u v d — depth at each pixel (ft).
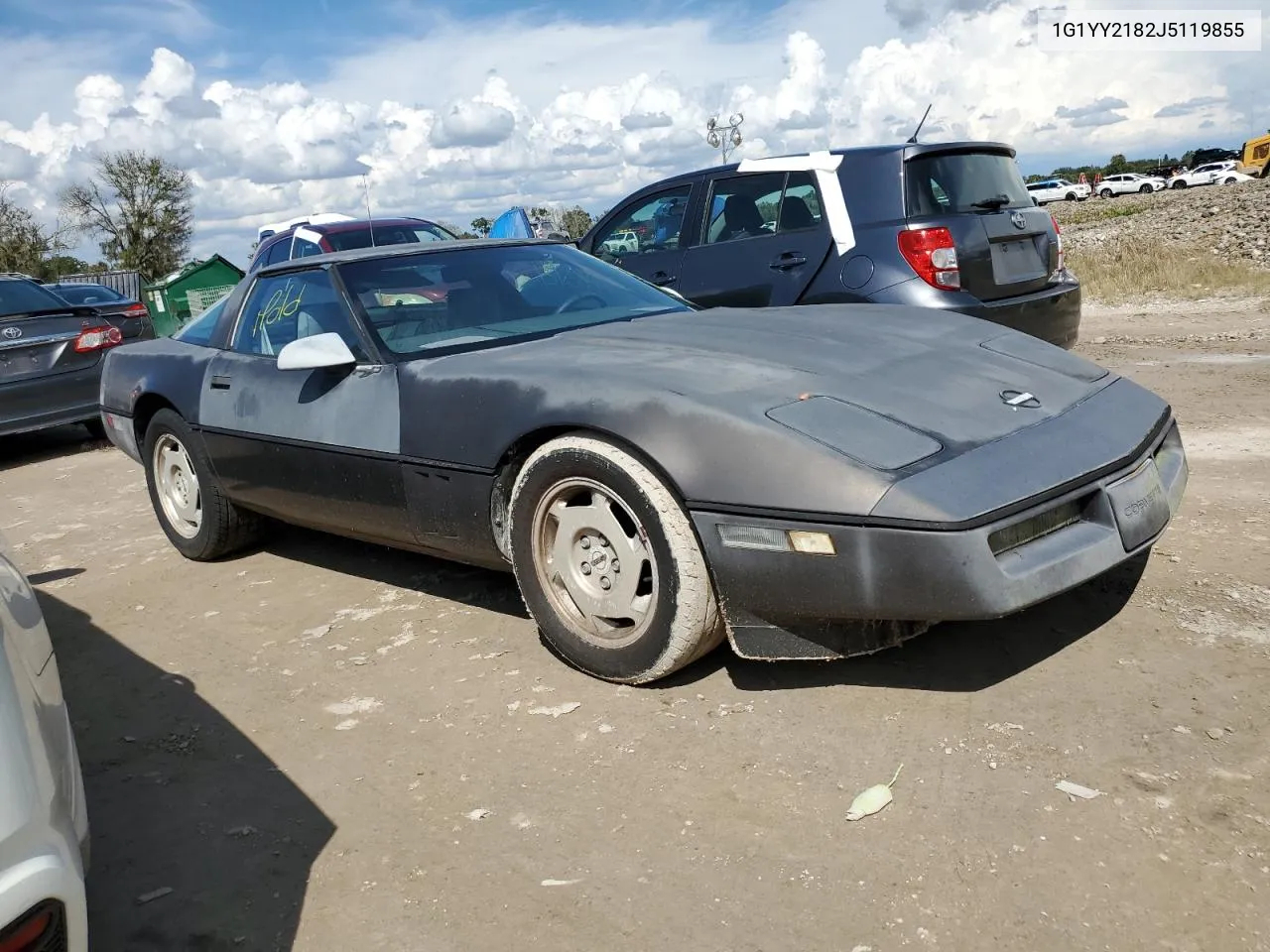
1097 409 9.87
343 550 16.02
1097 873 6.81
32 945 5.01
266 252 34.19
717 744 8.93
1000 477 8.43
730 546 8.84
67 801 5.76
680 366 10.14
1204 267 44.73
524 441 10.45
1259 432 17.75
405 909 7.34
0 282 30.04
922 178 18.63
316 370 12.87
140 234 168.55
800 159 19.84
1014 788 7.80
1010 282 18.89
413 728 9.94
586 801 8.34
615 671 10.00
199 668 12.09
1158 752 8.06
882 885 6.95
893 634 9.03
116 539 18.63
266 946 7.14
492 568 11.68
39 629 7.09
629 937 6.77
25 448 32.01
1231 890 6.53
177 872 8.11
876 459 8.52
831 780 8.19
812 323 11.98
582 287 13.99
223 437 14.26
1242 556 11.76
